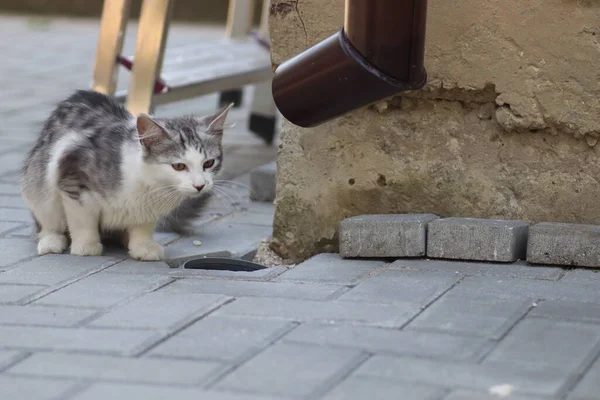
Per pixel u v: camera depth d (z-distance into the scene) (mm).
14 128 9844
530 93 5641
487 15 5629
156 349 4383
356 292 5168
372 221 5828
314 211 6125
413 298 5035
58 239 6148
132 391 3918
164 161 5816
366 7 4930
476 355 4273
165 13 7578
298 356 4273
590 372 4098
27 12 20047
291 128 6062
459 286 5234
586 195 5715
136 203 5898
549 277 5375
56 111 6391
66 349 4391
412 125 5938
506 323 4656
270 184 7648
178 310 4891
